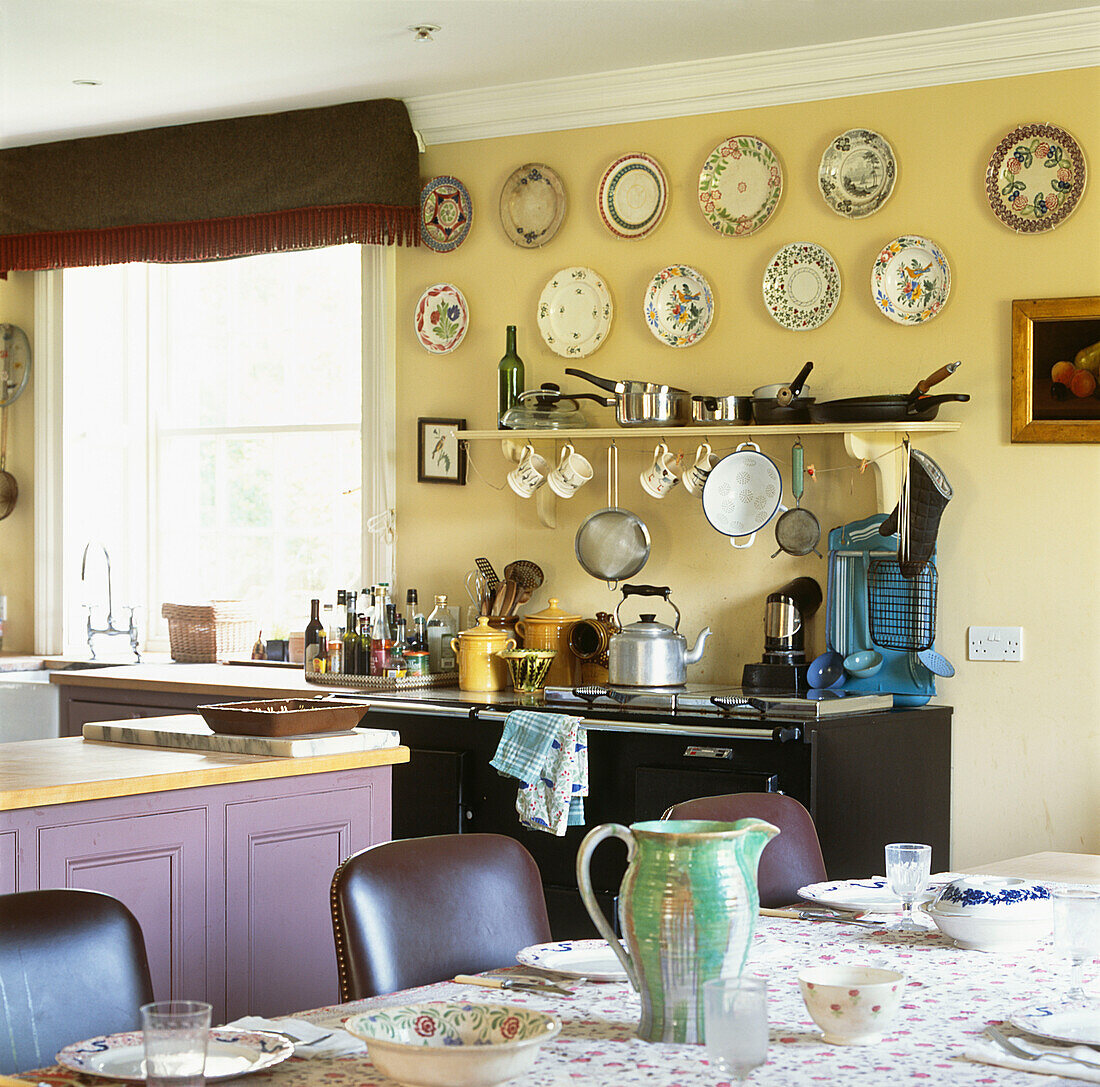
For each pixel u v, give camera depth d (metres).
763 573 4.41
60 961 1.78
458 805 4.13
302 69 4.54
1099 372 3.94
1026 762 4.03
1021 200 4.05
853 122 4.29
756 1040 1.35
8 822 2.63
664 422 4.33
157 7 3.99
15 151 5.50
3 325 5.90
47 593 5.81
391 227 4.86
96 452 5.91
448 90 4.78
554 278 4.73
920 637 4.06
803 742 3.67
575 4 3.95
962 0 3.87
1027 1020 1.60
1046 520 4.01
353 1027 1.47
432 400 4.97
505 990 1.80
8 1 3.94
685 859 1.55
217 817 2.99
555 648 4.54
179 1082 1.30
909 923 2.15
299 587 5.60
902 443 4.13
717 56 4.40
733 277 4.47
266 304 5.68
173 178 5.18
